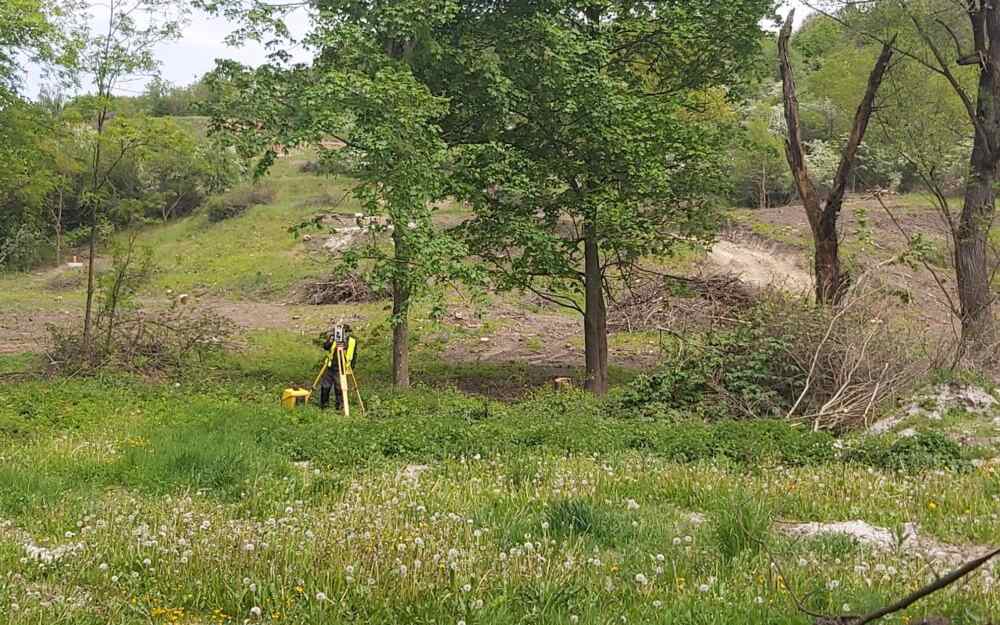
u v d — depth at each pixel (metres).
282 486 9.63
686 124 21.31
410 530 7.32
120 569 6.52
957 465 11.08
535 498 8.65
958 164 23.08
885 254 32.50
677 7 19.98
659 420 15.70
